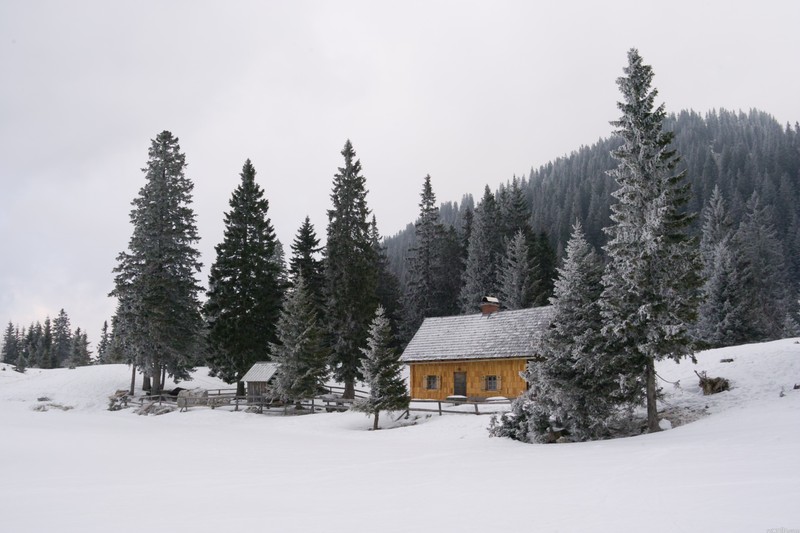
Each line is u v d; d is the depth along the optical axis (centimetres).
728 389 2703
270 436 2866
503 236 7206
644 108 2394
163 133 5116
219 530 914
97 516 1045
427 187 7094
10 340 13662
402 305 7162
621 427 2514
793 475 1100
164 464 1809
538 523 876
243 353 4816
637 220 2372
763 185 13512
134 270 4909
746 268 4931
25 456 2011
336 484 1370
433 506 1055
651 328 2239
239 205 5131
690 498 974
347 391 4916
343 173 5203
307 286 5447
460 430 2848
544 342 2431
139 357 4766
